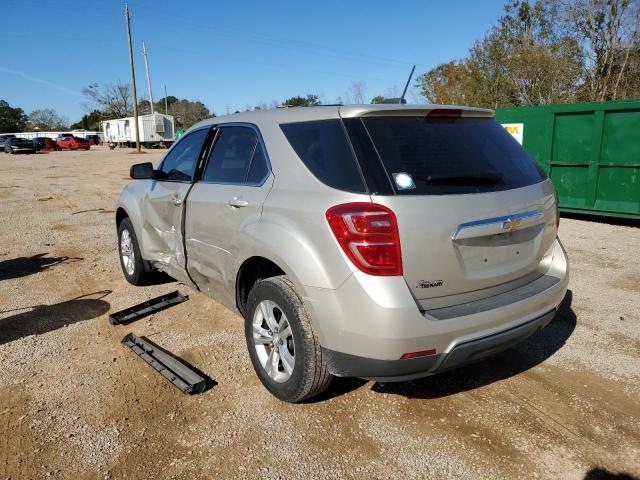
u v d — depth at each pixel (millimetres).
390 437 2881
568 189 9055
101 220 9680
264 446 2811
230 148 3719
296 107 3312
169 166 4574
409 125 2904
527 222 2992
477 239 2785
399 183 2621
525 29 26797
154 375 3584
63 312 4770
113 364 3746
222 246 3545
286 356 3096
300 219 2830
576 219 9234
